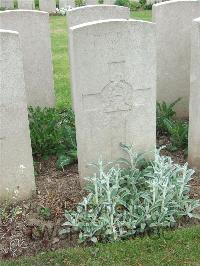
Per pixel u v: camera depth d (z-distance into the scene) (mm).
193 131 1993
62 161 2088
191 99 1953
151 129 1931
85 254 1596
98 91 1784
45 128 2229
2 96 1682
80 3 5895
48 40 2480
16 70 1661
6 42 1614
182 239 1648
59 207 1788
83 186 1916
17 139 1769
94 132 1848
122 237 1671
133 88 1831
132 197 1770
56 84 3279
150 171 1844
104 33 1698
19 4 5664
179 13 2373
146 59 1797
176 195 1761
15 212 1766
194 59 1875
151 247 1618
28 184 1862
